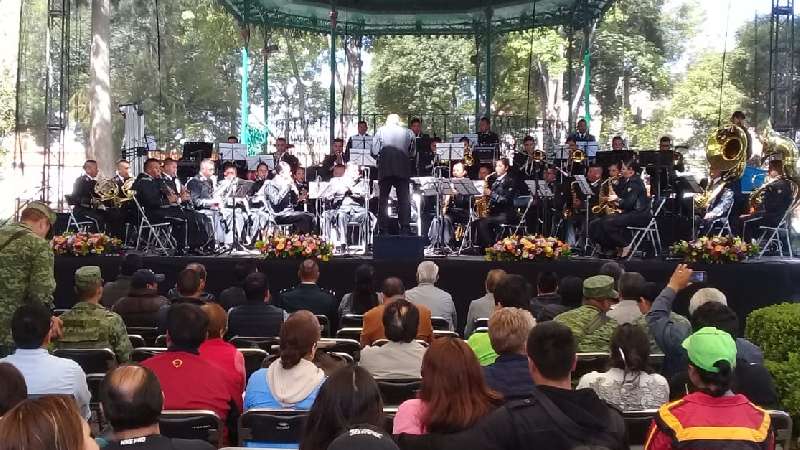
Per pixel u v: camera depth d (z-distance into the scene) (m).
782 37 14.44
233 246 13.00
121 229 12.80
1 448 2.08
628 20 41.72
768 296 10.59
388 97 38.12
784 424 4.15
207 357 4.86
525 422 3.18
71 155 27.62
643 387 4.20
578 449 2.46
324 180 14.59
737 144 12.22
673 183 12.31
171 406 4.42
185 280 6.45
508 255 10.88
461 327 10.91
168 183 12.92
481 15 20.16
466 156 14.37
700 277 8.62
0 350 5.79
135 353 5.66
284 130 22.58
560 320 5.80
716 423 3.21
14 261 5.80
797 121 14.23
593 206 12.84
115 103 35.00
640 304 6.17
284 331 4.30
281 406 4.21
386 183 11.87
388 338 4.95
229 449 3.32
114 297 8.19
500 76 36.34
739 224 12.52
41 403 2.16
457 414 3.35
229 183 13.44
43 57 29.02
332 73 16.75
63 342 5.68
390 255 11.02
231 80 38.81
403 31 20.98
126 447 2.70
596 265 10.77
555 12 19.45
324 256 11.01
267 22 20.06
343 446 2.21
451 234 13.43
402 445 3.33
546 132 22.97
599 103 40.47
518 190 13.07
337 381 2.89
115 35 35.12
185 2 35.06
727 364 3.25
